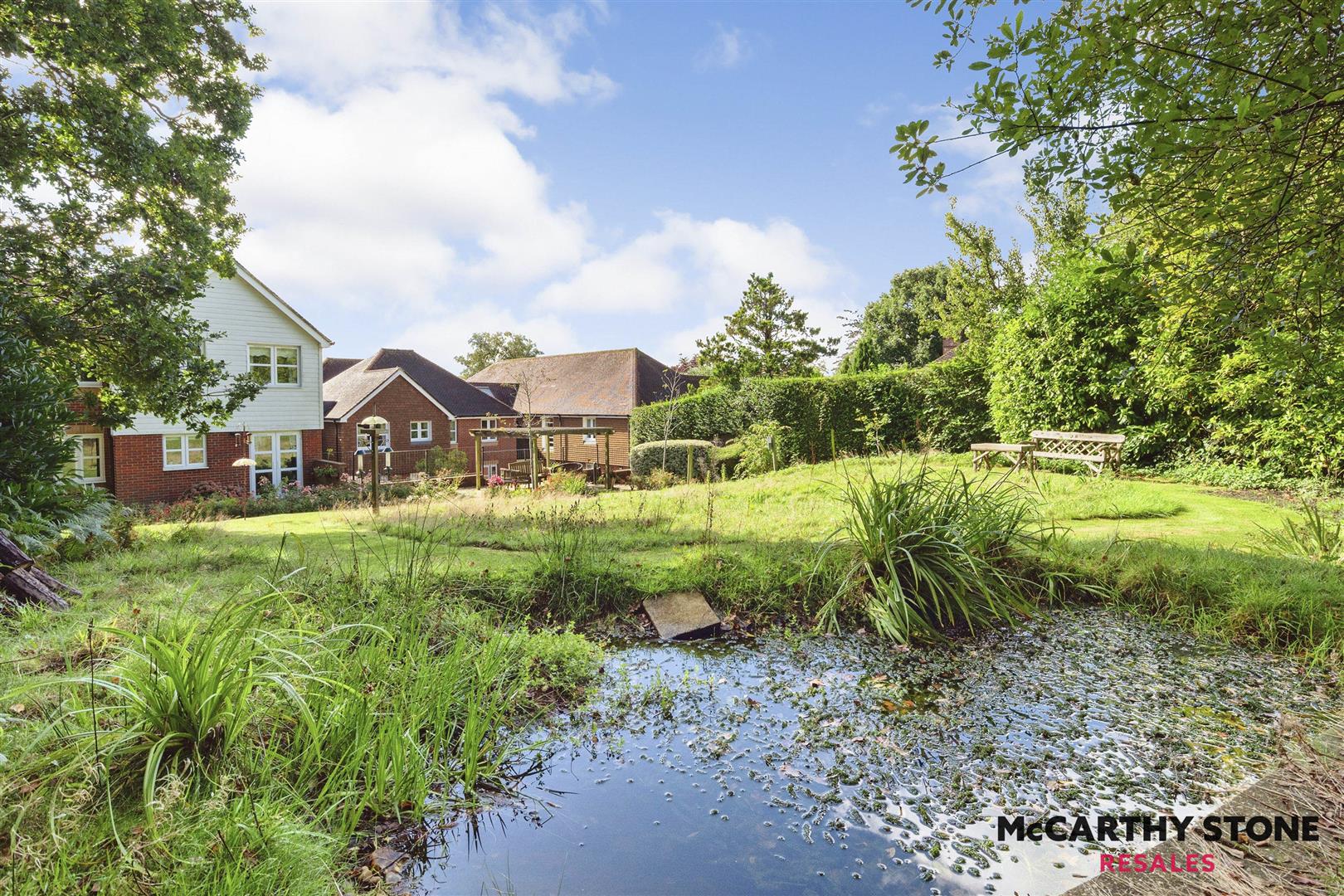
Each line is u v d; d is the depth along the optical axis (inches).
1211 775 106.7
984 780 107.3
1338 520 237.8
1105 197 106.3
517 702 134.9
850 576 189.5
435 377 1229.7
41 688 104.4
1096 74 94.1
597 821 98.6
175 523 391.5
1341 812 88.2
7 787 75.7
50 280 355.3
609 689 146.3
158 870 70.6
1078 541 223.1
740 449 658.8
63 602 165.2
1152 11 94.2
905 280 1523.1
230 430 833.5
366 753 103.7
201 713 91.5
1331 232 96.8
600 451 1249.4
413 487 731.4
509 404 1422.2
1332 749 108.5
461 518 322.0
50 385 258.8
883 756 116.0
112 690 92.0
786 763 114.8
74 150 364.5
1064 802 100.5
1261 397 153.2
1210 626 170.2
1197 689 139.4
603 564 205.5
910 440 607.2
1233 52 93.0
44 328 327.6
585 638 171.3
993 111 100.7
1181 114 88.8
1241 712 128.5
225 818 78.2
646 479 684.7
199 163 383.9
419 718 111.7
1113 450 387.9
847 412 628.7
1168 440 398.0
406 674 122.1
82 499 257.8
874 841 92.4
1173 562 195.2
